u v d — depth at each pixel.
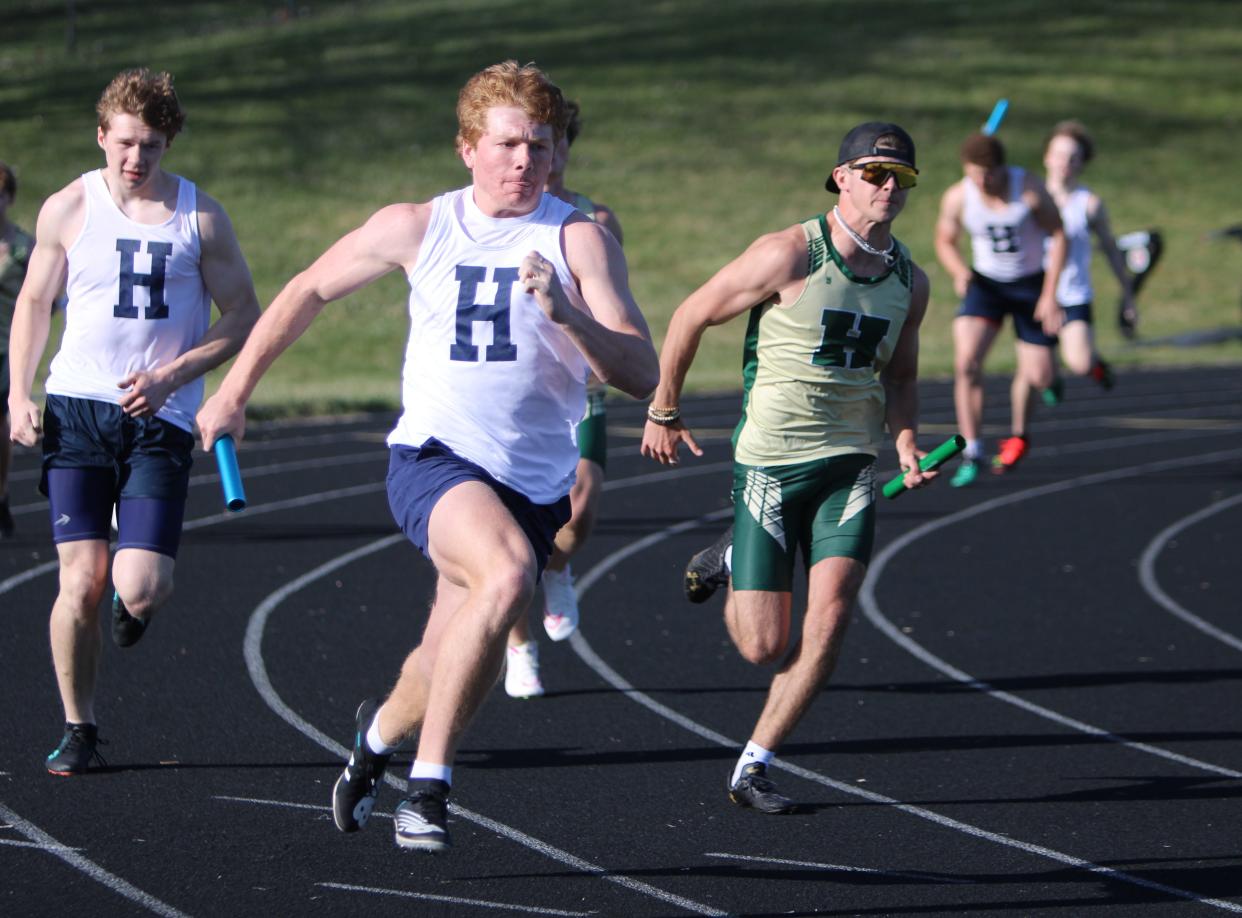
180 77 138.38
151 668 23.56
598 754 20.02
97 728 19.12
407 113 130.50
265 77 138.62
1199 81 144.50
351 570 31.23
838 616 17.47
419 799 13.14
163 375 17.20
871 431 18.20
